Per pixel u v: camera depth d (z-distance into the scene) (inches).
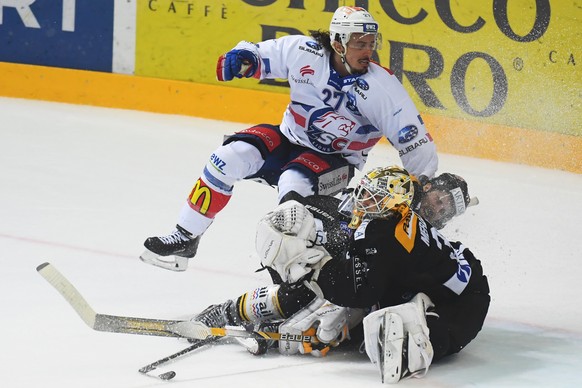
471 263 467.8
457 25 975.0
